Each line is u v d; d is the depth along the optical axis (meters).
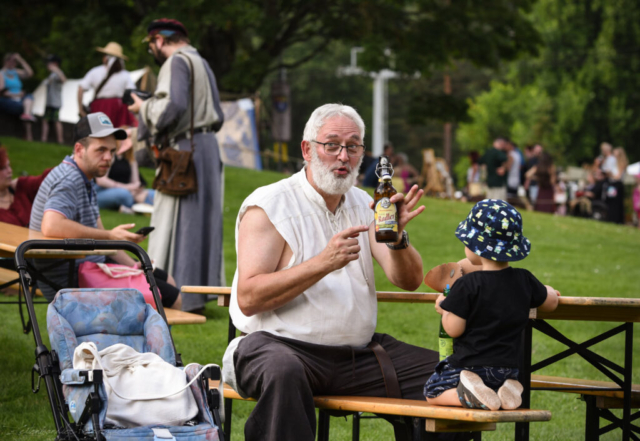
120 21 25.48
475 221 4.03
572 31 57.03
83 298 4.48
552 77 57.28
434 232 16.62
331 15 27.53
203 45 25.47
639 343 9.32
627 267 14.75
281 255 4.39
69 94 23.42
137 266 6.82
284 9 27.78
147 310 4.62
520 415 3.63
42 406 5.51
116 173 14.06
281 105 34.56
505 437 5.80
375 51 26.62
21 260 4.41
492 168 23.16
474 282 3.88
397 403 3.98
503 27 27.77
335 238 4.06
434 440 4.18
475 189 25.06
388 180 4.34
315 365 4.20
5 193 7.29
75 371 3.74
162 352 4.39
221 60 25.78
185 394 3.95
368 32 26.67
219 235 8.48
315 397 4.13
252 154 27.81
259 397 4.12
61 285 6.27
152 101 8.24
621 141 54.62
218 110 8.55
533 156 26.67
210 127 8.50
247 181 20.36
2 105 20.61
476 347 3.84
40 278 5.68
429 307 10.40
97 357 3.86
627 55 55.19
